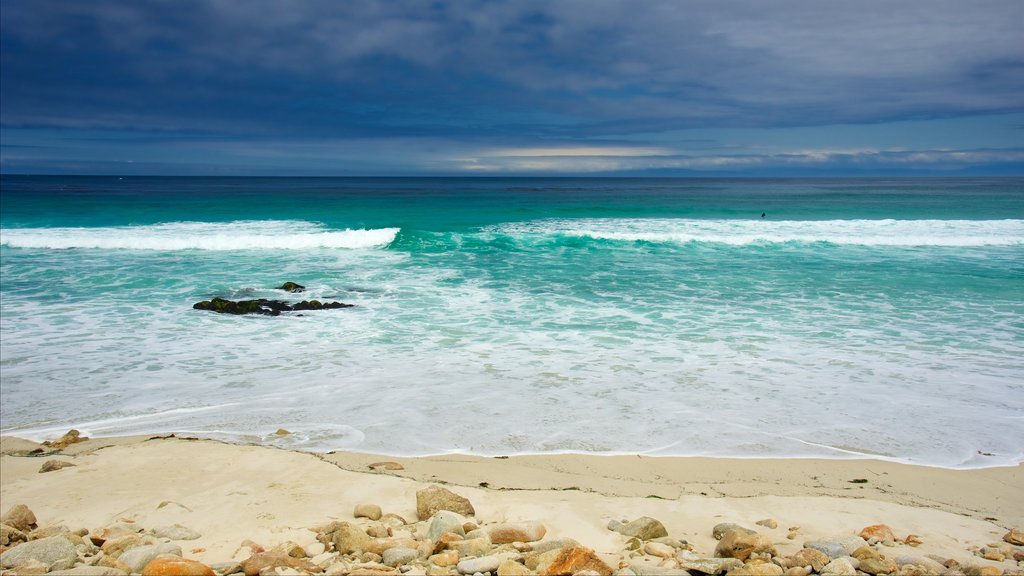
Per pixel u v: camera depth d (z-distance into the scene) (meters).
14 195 43.44
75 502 4.87
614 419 6.67
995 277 15.05
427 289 13.67
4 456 5.88
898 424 6.60
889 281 14.61
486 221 27.45
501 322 10.90
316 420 6.68
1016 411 6.96
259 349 9.36
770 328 10.47
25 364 8.62
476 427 6.47
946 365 8.53
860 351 9.18
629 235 21.11
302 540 4.15
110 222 26.28
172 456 5.78
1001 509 4.95
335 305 12.11
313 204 35.53
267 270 16.02
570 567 3.47
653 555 3.90
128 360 8.82
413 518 4.61
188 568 3.28
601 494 5.08
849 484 5.36
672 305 12.18
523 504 4.85
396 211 31.53
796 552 4.07
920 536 4.41
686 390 7.54
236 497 4.94
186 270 16.03
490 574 3.49
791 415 6.80
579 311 11.70
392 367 8.45
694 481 5.36
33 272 15.67
